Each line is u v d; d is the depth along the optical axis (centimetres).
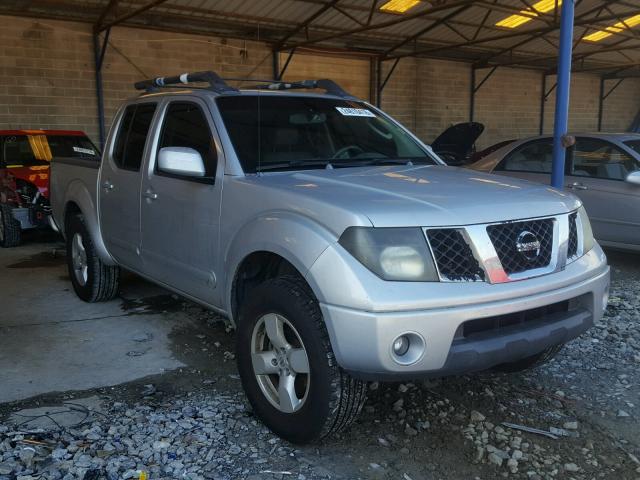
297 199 302
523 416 346
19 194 827
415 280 266
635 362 421
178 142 411
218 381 392
